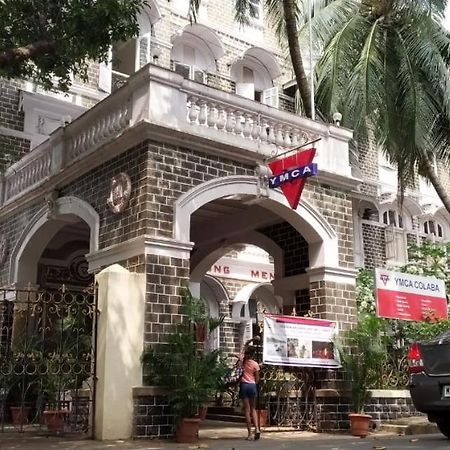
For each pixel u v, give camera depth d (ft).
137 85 34.99
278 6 54.24
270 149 38.37
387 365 41.19
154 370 31.22
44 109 52.31
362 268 57.47
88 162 37.99
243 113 37.88
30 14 29.86
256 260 67.77
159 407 31.12
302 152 35.53
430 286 43.75
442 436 33.27
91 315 32.63
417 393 28.32
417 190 76.89
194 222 50.21
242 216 47.03
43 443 28.73
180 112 34.94
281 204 38.29
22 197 46.14
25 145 50.83
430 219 78.54
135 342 31.32
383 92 52.80
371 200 69.72
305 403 37.35
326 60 55.01
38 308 35.78
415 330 42.47
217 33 66.03
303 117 40.57
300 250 43.52
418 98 52.44
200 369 31.01
